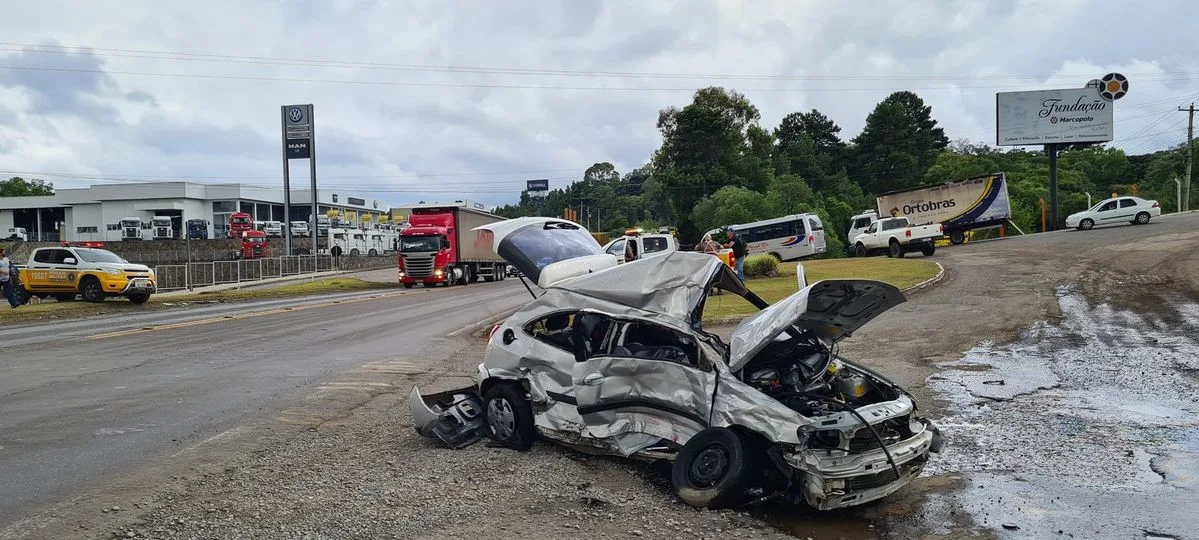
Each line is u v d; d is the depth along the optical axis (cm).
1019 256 3067
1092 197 8488
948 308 1769
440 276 3988
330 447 726
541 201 16025
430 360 1311
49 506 542
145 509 538
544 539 491
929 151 10194
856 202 9175
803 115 11138
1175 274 2111
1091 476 617
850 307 578
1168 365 1055
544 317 696
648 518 533
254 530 500
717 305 1770
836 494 511
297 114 5584
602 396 637
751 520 533
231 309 2538
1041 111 4897
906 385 998
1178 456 661
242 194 9394
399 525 515
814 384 588
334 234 6956
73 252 2638
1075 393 920
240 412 884
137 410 893
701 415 573
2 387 1047
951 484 610
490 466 659
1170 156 8950
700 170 7775
